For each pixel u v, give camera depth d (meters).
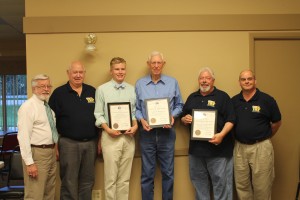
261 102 3.17
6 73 7.26
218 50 3.70
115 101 3.30
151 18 3.64
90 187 3.34
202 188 3.41
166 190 3.40
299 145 3.75
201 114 3.24
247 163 3.21
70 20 3.61
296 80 3.75
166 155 3.37
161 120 3.27
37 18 3.59
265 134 3.15
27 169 2.93
